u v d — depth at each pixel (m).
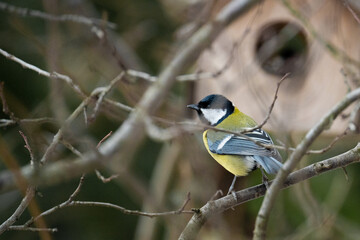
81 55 13.66
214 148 9.01
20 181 5.63
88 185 13.88
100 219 13.97
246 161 8.73
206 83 11.98
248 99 11.12
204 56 12.08
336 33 10.75
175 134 8.74
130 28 15.41
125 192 14.09
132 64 13.91
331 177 13.08
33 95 13.54
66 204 6.49
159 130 9.33
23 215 13.20
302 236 11.07
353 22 11.02
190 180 12.35
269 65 12.02
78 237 13.78
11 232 13.15
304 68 11.14
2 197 12.83
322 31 11.01
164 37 15.47
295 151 5.70
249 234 12.86
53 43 9.52
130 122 9.05
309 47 11.33
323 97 10.82
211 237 10.91
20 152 12.93
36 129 7.23
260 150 8.03
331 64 10.90
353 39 11.02
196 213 6.93
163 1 14.66
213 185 8.34
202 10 12.90
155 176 13.18
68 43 13.15
